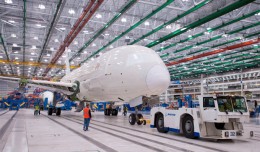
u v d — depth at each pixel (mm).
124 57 13078
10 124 12922
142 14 22625
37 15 24672
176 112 9625
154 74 11461
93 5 19016
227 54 35719
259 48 34125
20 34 31297
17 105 35219
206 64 44531
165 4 17516
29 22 24297
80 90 18109
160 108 10695
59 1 18031
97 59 16500
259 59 40500
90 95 16938
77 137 8469
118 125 13383
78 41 33219
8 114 23609
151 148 6676
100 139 8133
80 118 18953
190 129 8938
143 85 11703
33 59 46562
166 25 22188
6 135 8781
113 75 13219
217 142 8172
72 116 21547
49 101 34531
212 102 8562
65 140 7762
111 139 8164
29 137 8320
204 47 31781
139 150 6348
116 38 26906
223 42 29938
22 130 10289
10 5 22188
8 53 37406
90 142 7453
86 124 10586
